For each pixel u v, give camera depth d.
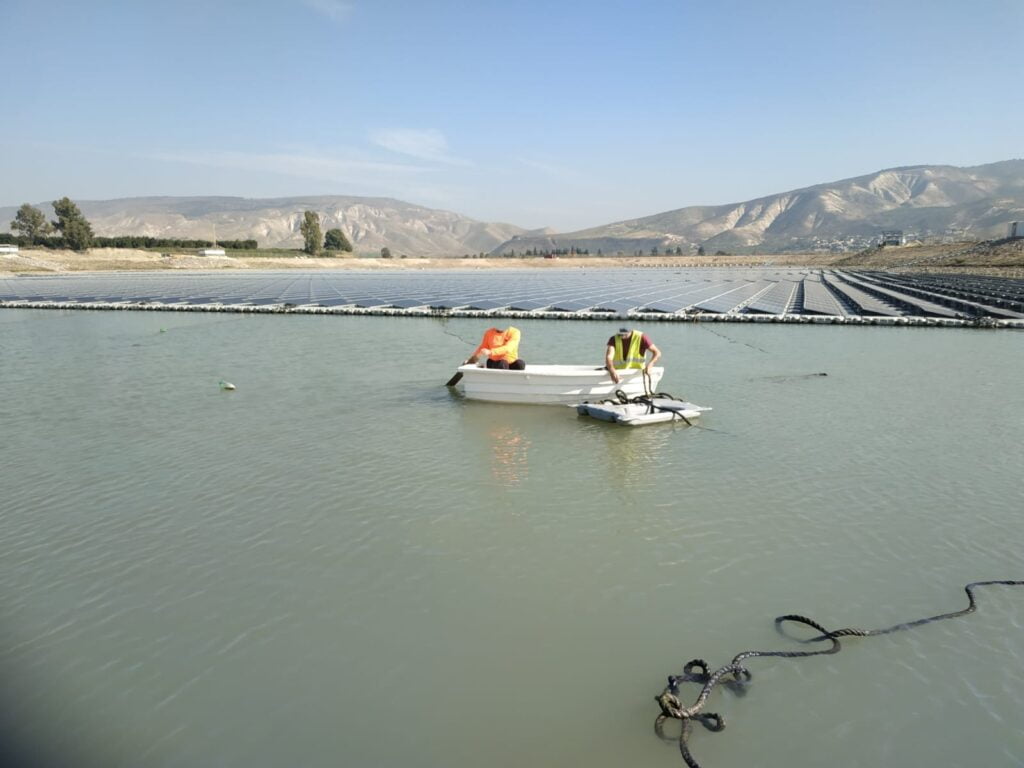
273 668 6.64
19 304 46.81
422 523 9.91
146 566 8.71
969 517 9.89
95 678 6.51
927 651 6.82
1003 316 35.38
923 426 14.80
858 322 34.56
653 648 6.93
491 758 5.49
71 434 14.81
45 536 9.63
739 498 10.74
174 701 6.18
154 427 15.34
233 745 5.64
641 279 89.00
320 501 10.80
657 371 17.36
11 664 6.73
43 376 21.62
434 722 5.91
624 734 5.77
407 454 13.21
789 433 14.41
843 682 6.39
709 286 69.38
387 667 6.65
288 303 46.41
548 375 16.75
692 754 5.54
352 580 8.29
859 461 12.44
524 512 10.28
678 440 14.01
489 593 7.97
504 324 36.06
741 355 25.28
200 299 50.38
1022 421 15.14
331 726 5.86
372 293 57.69
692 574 8.36
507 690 6.31
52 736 5.74
